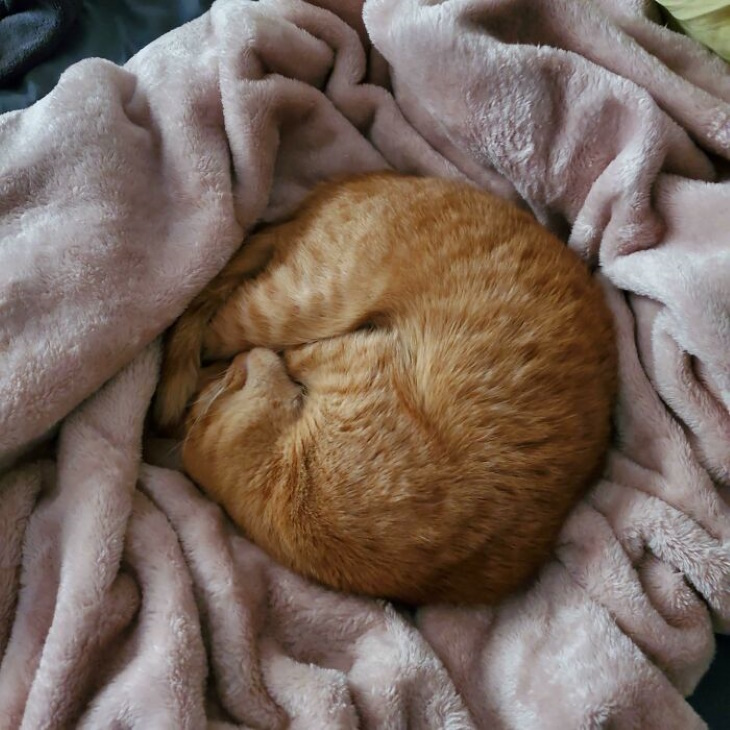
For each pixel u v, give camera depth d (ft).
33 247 3.16
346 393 3.12
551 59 3.31
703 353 2.93
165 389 3.43
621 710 2.67
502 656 2.94
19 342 3.03
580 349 3.11
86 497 2.95
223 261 3.48
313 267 3.40
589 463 3.12
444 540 2.86
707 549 2.93
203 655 2.77
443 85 3.47
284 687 2.75
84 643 2.68
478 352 3.02
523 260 3.21
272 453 3.16
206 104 3.58
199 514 3.14
